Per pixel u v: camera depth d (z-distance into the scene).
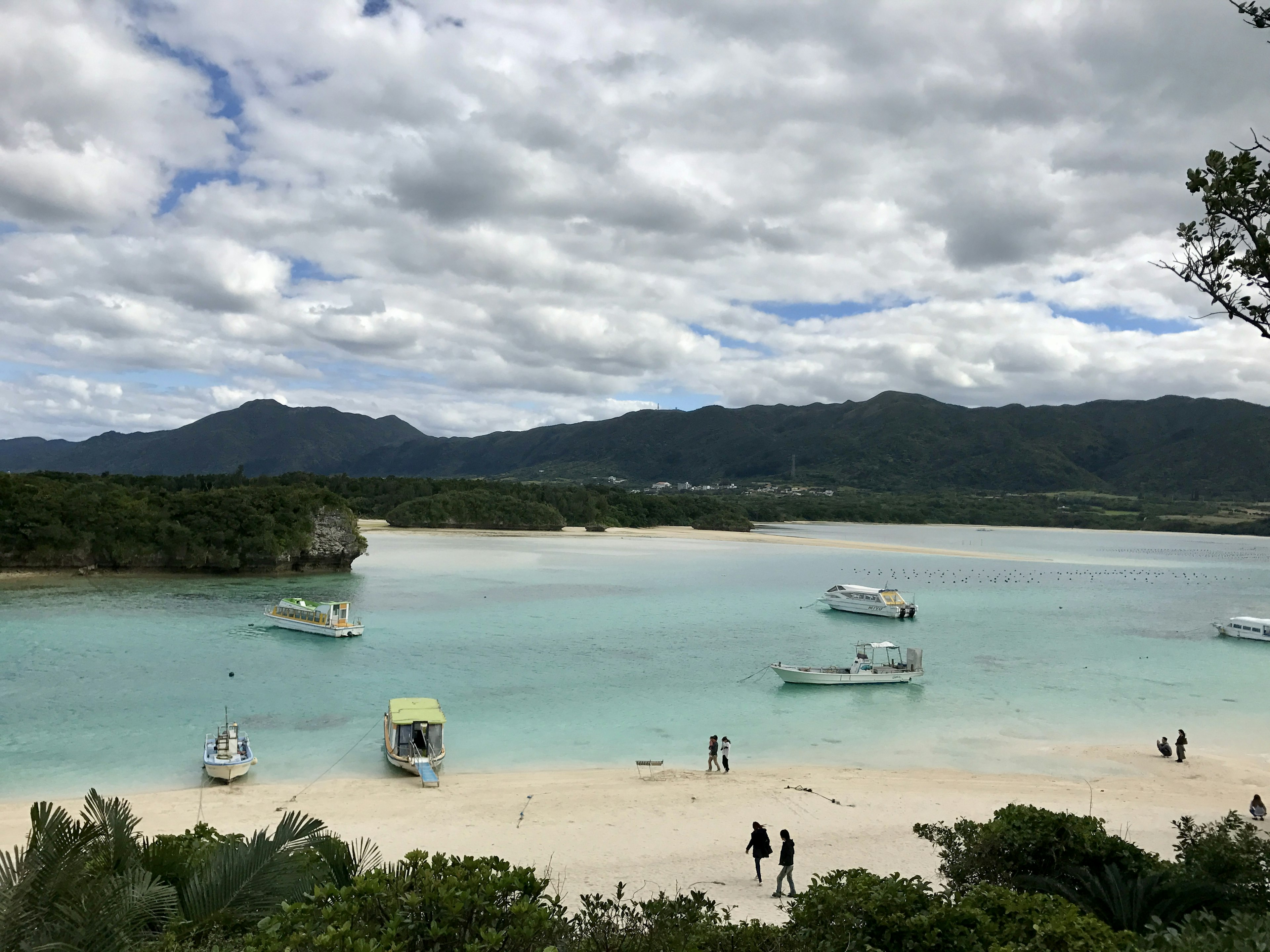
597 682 50.22
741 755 37.50
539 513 190.12
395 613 72.94
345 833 25.94
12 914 8.98
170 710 41.28
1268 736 41.44
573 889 21.67
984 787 32.50
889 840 26.05
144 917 10.15
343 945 8.95
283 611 64.62
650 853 24.70
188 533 95.94
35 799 29.16
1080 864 15.62
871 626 72.12
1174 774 35.16
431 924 9.77
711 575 108.50
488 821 27.61
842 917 12.91
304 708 42.72
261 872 11.98
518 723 41.66
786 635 66.69
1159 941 10.82
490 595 84.69
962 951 11.77
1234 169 12.16
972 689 50.50
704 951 11.55
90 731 37.53
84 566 93.94
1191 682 52.88
